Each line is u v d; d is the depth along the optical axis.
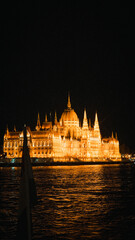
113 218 61.12
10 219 60.28
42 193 95.88
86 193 95.44
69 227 54.81
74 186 114.75
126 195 90.38
